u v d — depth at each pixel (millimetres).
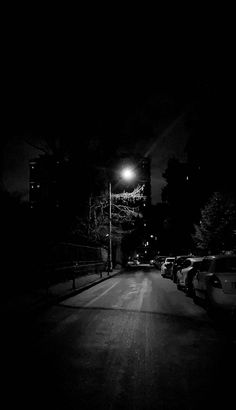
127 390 5039
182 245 65500
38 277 17344
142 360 6402
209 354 6750
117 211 39625
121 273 39750
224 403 4602
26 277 15938
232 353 6809
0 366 6090
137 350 7043
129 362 6281
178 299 15008
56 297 14266
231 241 36031
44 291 16266
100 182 33562
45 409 4449
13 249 14828
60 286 19125
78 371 5832
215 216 36844
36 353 6859
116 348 7199
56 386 5195
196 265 15805
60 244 20391
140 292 17891
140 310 12008
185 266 17516
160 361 6336
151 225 91125
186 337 8102
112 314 11203
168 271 28344
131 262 90125
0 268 13867
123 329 8969
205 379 5445
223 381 5359
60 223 27109
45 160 29078
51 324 9625
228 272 10180
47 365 6137
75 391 5012
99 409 4441
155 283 24016
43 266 15586
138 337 8125
